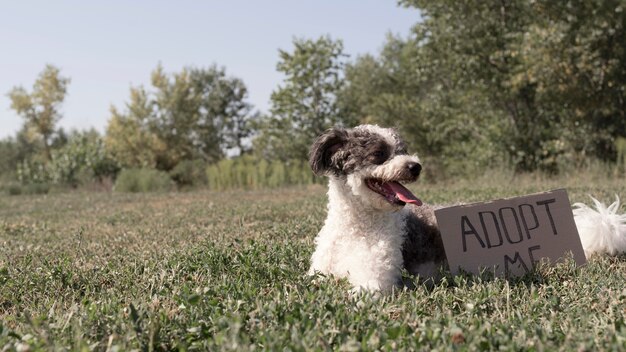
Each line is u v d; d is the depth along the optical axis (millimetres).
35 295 1512
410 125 8641
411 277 1418
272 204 4086
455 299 1317
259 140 9430
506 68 6629
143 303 1214
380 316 1146
